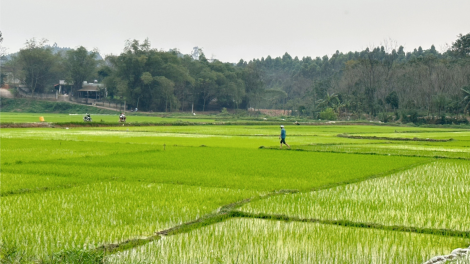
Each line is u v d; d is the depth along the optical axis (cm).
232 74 15338
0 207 1122
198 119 10625
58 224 962
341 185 1617
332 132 6253
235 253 823
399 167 2222
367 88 12781
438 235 970
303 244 884
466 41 15100
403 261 802
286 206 1211
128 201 1227
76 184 1504
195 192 1389
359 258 812
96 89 14612
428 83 11862
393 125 10269
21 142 3281
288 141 4259
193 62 15538
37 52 13938
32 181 1522
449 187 1586
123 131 5309
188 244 865
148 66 13288
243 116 13050
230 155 2675
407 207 1228
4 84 15350
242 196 1340
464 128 9762
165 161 2259
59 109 13400
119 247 829
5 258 738
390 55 14350
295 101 16488
